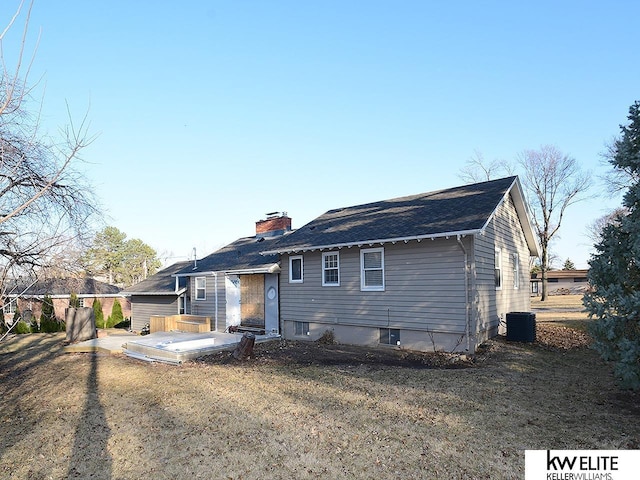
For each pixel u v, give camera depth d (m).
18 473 5.54
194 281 22.72
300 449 5.83
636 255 7.04
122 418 7.59
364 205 19.89
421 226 13.20
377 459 5.43
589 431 6.04
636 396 7.70
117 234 56.53
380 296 14.06
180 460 5.65
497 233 14.77
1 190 6.25
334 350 13.80
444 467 5.14
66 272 8.32
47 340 21.55
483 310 12.91
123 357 14.69
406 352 12.84
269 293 18.59
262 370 11.09
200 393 8.98
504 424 6.44
